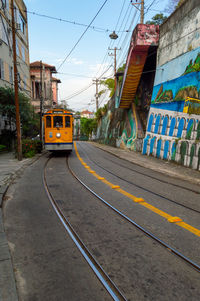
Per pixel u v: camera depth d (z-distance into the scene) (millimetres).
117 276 2684
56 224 4285
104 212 4875
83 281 2625
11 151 19109
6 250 3250
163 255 3152
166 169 10242
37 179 8195
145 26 14562
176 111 12109
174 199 5742
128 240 3604
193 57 10727
